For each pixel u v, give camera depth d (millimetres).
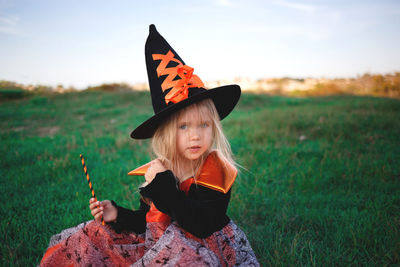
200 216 1702
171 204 1689
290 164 4719
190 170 1997
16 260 2385
